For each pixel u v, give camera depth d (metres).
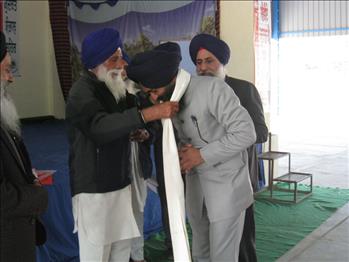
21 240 1.80
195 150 1.89
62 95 8.70
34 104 8.57
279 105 10.87
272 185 5.25
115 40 2.03
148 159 2.33
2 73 1.83
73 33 8.16
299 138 9.49
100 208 2.01
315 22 9.23
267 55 5.93
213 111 1.89
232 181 1.97
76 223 2.07
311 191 5.32
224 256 2.01
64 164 4.25
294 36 9.51
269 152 5.50
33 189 1.83
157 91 1.86
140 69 1.80
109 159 2.01
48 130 7.17
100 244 2.02
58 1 8.20
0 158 1.73
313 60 10.47
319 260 3.43
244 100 2.62
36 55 8.57
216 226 1.99
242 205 1.99
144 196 2.36
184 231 1.87
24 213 1.78
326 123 11.34
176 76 1.86
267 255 3.53
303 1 9.29
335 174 6.35
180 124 1.97
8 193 1.72
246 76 5.59
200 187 2.05
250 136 1.86
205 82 1.91
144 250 3.57
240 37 5.62
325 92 11.35
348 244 3.74
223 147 1.86
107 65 2.05
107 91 2.05
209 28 6.15
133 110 1.84
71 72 8.33
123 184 2.08
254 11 5.53
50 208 3.16
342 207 4.80
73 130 2.05
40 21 8.60
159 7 6.89
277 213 4.61
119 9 7.48
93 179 2.00
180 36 6.61
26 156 1.98
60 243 3.22
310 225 4.23
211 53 2.58
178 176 1.85
